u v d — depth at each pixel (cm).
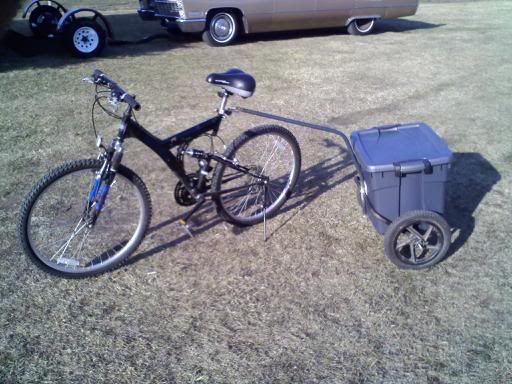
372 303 273
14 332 253
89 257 299
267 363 235
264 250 318
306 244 324
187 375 229
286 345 245
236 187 330
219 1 826
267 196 353
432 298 277
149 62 751
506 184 397
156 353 241
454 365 234
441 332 253
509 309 268
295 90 623
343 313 266
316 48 860
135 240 299
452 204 368
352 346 245
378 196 282
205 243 325
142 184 290
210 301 275
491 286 286
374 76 686
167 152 291
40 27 843
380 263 306
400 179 276
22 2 865
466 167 425
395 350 242
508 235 332
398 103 580
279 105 570
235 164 319
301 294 279
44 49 822
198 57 786
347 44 892
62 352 241
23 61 749
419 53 820
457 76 687
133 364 235
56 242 307
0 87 623
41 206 302
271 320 261
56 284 287
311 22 918
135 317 263
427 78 678
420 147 286
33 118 526
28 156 441
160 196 379
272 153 354
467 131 499
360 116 539
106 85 266
